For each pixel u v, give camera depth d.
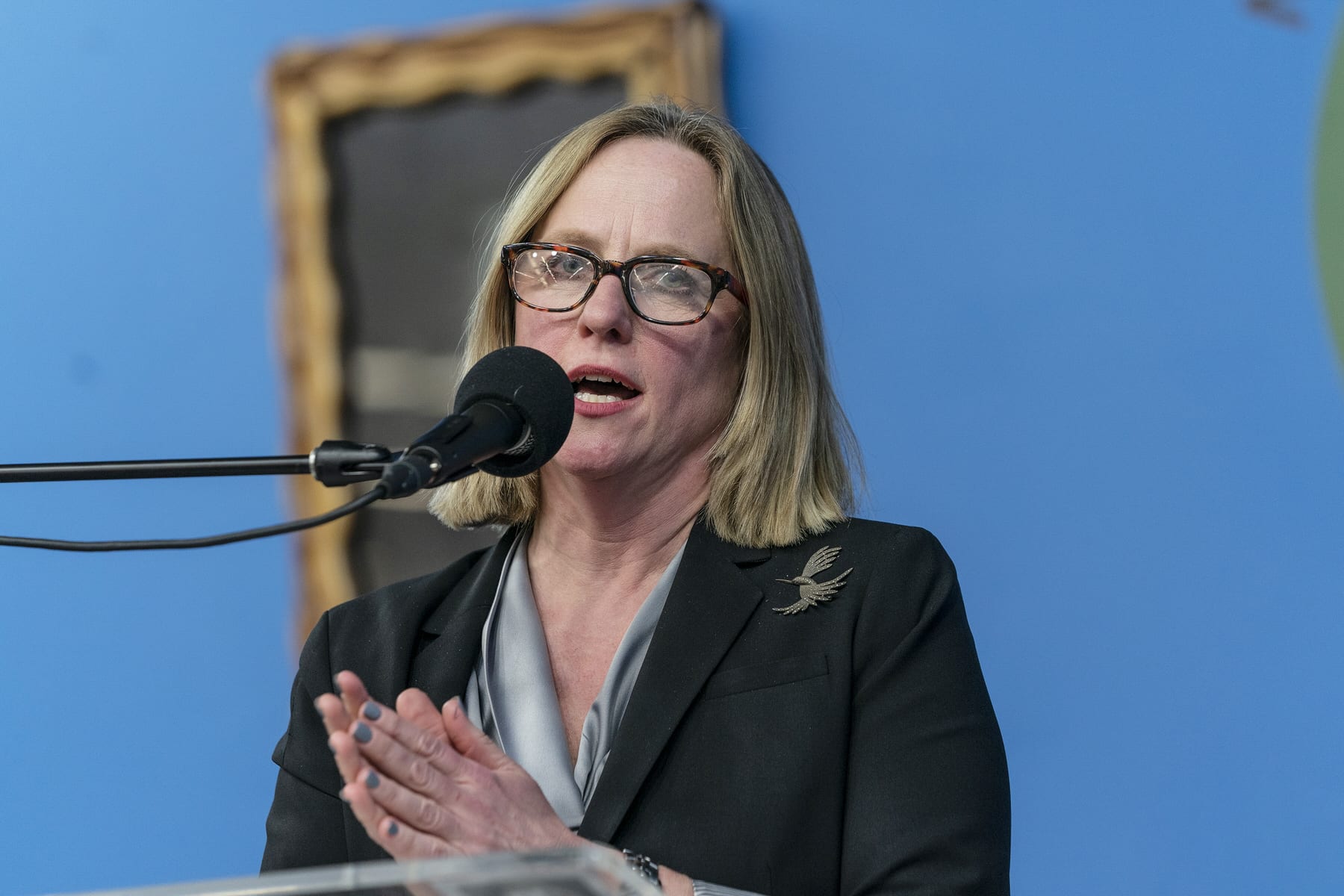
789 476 7.38
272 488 13.45
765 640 6.91
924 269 11.62
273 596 13.41
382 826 5.20
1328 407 10.56
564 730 7.02
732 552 7.27
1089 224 11.23
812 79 11.92
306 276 13.47
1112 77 11.19
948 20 11.58
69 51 14.08
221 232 13.71
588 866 3.79
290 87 13.55
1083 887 10.91
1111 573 11.03
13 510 13.89
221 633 13.51
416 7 13.23
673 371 7.16
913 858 6.26
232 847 13.38
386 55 13.28
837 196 11.84
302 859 7.02
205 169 13.74
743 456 7.34
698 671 6.79
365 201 13.38
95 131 14.01
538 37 12.80
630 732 6.66
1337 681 10.40
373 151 13.35
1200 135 10.96
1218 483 10.81
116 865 13.52
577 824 6.60
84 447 13.87
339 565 13.27
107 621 13.68
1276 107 10.78
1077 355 11.22
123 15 13.96
